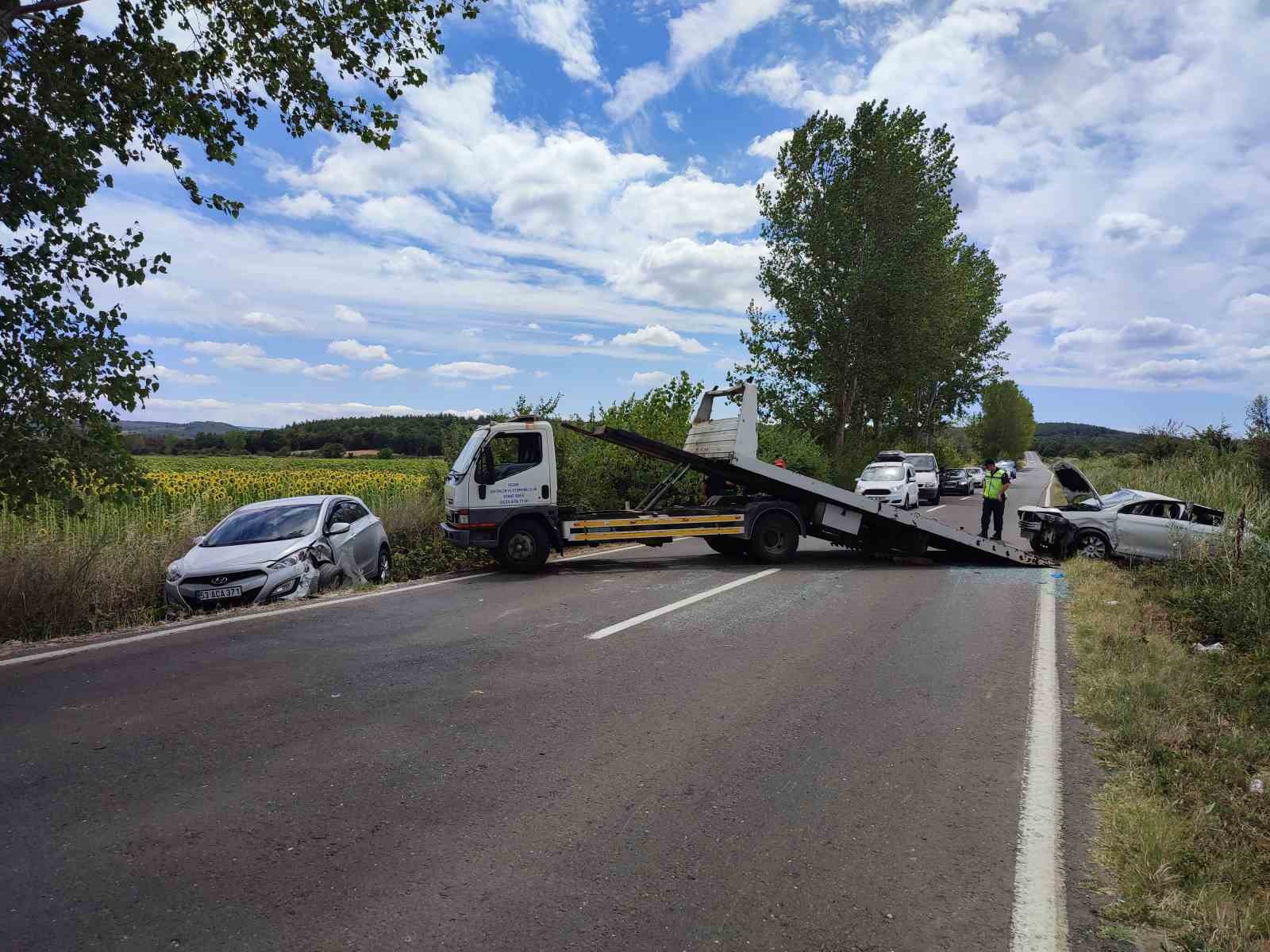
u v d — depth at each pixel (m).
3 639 7.54
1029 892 2.99
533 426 11.82
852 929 2.74
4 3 7.50
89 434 7.71
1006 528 22.22
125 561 9.28
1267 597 8.14
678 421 20.06
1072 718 5.08
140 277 7.92
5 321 7.25
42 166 7.45
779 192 35.41
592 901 2.90
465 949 2.59
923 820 3.61
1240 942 2.63
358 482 23.08
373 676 5.89
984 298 48.22
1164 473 22.84
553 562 13.26
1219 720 4.97
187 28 8.95
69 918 2.74
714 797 3.84
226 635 7.23
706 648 6.91
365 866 3.12
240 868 3.10
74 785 3.88
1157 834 3.31
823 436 36.44
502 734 4.69
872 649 6.94
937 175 35.28
